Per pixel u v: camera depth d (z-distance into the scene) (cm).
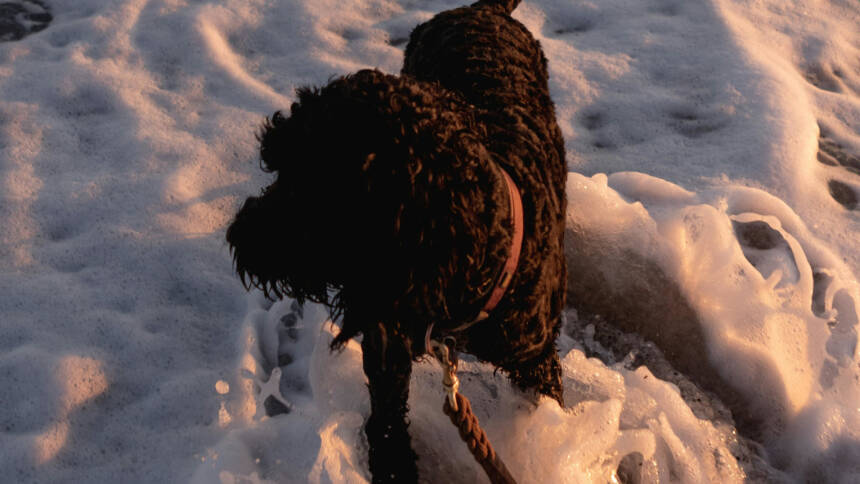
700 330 282
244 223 156
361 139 137
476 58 250
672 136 365
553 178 219
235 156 346
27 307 277
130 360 262
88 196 321
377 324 153
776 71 394
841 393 263
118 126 359
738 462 248
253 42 422
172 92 382
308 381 262
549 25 446
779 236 312
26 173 331
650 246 297
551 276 197
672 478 238
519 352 198
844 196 339
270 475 226
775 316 277
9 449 232
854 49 431
